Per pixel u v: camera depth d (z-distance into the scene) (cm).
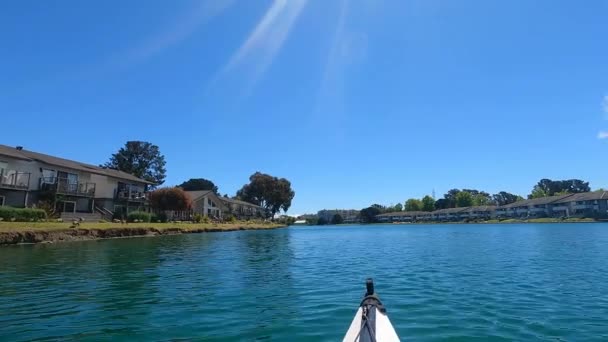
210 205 9206
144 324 853
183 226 5072
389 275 1559
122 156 10769
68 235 3158
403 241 3847
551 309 977
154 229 4341
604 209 10288
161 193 6216
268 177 12681
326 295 1169
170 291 1215
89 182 4956
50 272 1565
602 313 933
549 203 11831
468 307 1005
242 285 1327
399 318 905
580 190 16425
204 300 1093
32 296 1130
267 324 855
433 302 1064
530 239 3631
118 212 5384
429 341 743
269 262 2016
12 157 4050
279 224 10925
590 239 3456
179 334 787
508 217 13275
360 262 2028
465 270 1669
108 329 819
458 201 15838
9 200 4044
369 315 620
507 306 1012
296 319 897
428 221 15288
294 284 1353
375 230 7725
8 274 1513
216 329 820
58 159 5103
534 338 756
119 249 2517
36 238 2861
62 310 971
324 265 1902
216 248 2834
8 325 845
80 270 1623
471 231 6000
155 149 11031
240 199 13500
